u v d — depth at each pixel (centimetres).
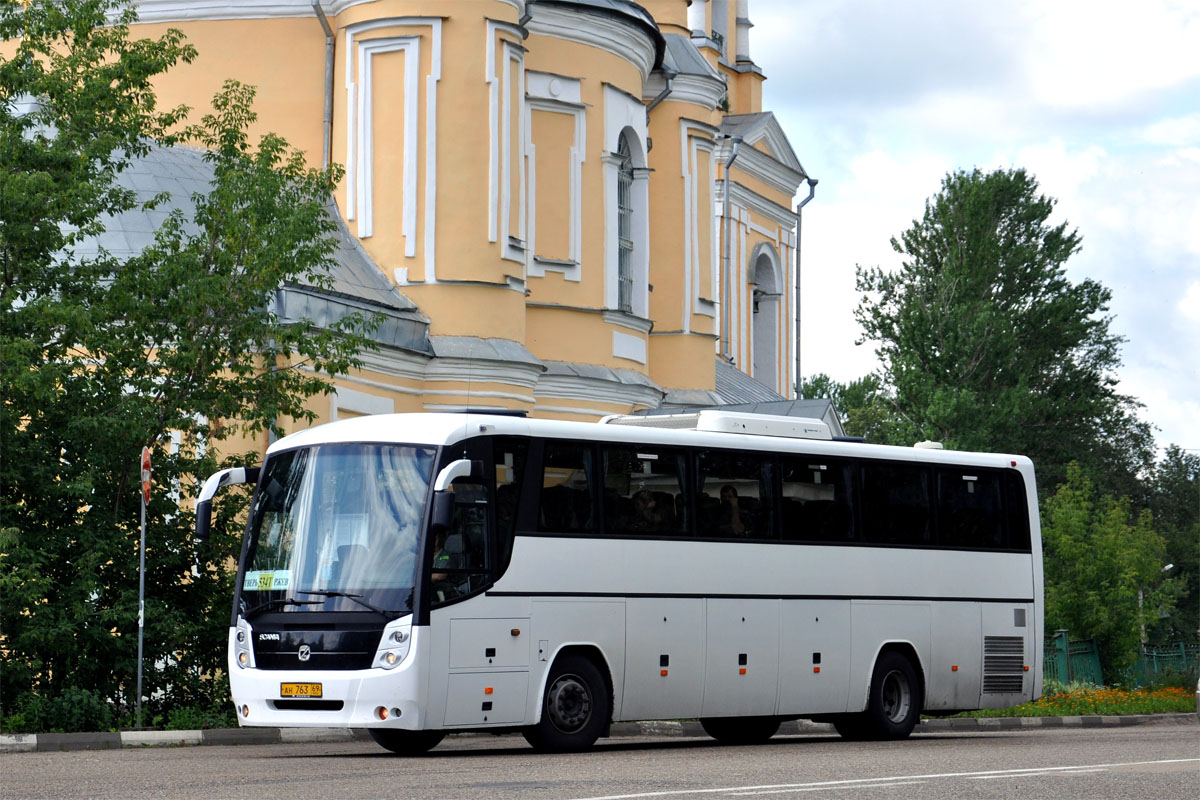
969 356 7388
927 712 2316
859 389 10000
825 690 2098
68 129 2247
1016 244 7675
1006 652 2342
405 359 3291
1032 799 1202
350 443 1762
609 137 3925
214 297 2228
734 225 5681
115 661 2194
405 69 3438
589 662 1827
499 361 3388
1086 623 4691
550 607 1788
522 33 3531
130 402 2188
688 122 4409
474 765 1553
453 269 3397
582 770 1476
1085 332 7625
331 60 3597
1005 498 2378
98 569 2188
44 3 2288
